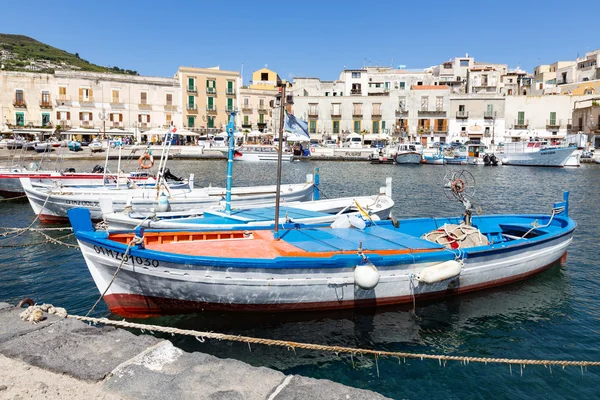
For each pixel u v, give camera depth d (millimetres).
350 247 9078
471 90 86750
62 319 5719
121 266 8289
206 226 10922
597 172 49938
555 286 11328
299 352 7945
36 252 14422
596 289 11211
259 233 10367
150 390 4219
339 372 7395
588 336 8734
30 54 171000
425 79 88688
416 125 78125
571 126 75500
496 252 10102
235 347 8078
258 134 68875
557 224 13367
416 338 8539
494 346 8312
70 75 67000
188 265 8078
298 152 66375
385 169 52250
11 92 64750
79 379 4402
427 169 52781
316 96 79000
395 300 9258
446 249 9562
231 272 8172
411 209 23625
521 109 76000
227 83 76812
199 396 4125
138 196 18891
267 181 38219
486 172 49656
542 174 47344
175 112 73750
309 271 8406
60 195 18531
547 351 8156
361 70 86375
